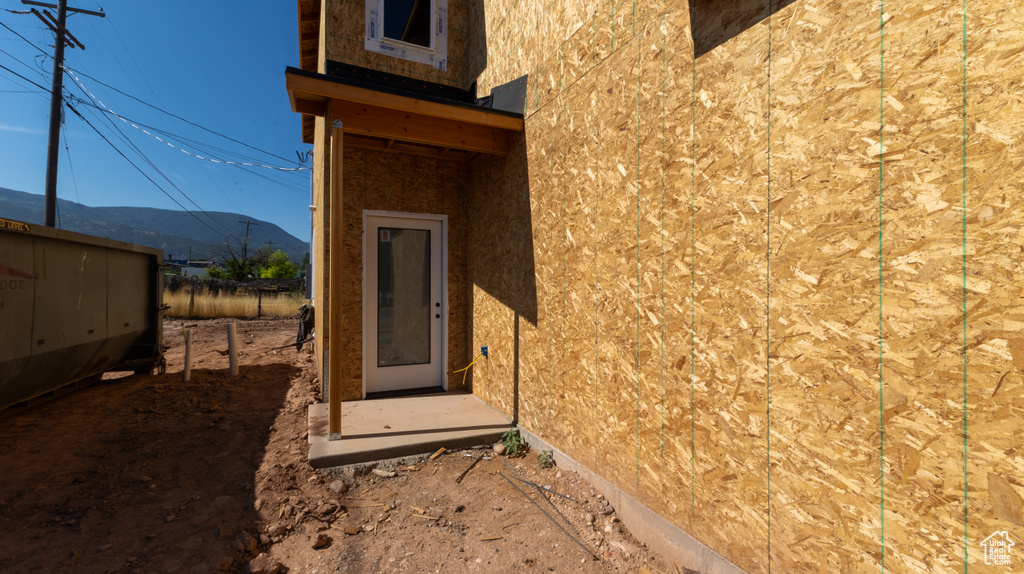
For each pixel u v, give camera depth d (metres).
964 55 1.47
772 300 2.09
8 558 2.46
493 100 5.10
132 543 2.67
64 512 2.96
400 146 5.48
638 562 2.67
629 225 3.04
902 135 1.63
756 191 2.17
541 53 4.20
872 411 1.71
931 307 1.55
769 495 2.09
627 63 3.07
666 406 2.72
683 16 2.61
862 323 1.74
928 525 1.54
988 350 1.41
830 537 1.83
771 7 2.10
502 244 4.98
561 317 3.87
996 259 1.40
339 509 3.20
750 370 2.19
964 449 1.46
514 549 2.81
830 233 1.85
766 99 2.12
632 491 3.01
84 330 5.07
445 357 5.99
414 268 5.94
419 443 4.05
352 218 5.48
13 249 4.03
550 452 3.97
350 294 5.48
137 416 4.94
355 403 5.30
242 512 3.08
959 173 1.48
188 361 6.61
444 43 6.18
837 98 1.82
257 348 9.98
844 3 1.80
